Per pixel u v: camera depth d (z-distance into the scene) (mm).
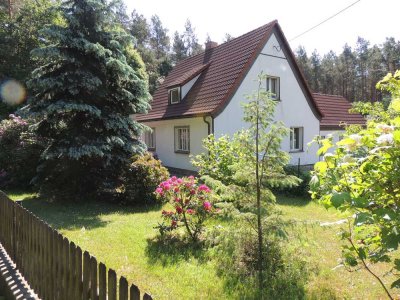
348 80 50719
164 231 5711
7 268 4266
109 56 9258
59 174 9211
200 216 5598
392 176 1929
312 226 4051
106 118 9164
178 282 4023
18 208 4148
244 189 4203
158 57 47156
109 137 9172
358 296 3717
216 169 8070
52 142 9266
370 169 2039
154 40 49938
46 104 8664
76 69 8797
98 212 7930
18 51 18766
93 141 8773
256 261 4250
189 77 15609
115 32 9852
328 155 2219
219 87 13797
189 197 5684
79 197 9234
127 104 9859
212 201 5559
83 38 8805
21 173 10758
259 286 3912
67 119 9320
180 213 5605
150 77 31484
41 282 3418
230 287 3895
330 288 3922
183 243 5379
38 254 3480
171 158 16484
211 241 4445
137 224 6633
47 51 8414
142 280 4055
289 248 4352
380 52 47000
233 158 7715
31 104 9023
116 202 9070
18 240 4152
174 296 3654
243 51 14414
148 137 19062
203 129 13609
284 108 14930
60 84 8484
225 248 4145
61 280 2973
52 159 8914
